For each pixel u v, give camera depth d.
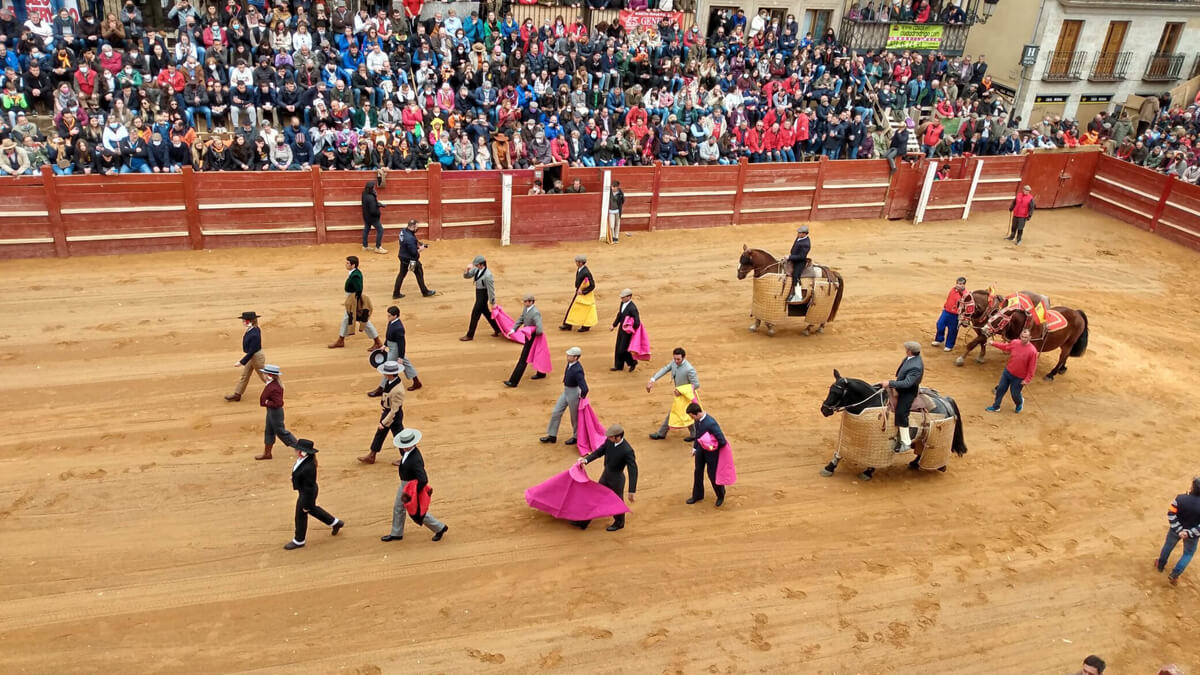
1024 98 35.34
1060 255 25.41
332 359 16.20
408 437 11.05
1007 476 14.38
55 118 21.30
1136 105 36.50
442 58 26.36
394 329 14.70
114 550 11.09
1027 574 12.13
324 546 11.47
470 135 24.81
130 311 17.36
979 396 16.92
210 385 14.95
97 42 23.59
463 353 16.86
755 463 14.12
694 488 12.92
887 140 29.98
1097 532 13.16
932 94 32.28
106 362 15.40
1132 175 28.17
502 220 22.55
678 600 11.09
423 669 9.76
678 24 30.84
